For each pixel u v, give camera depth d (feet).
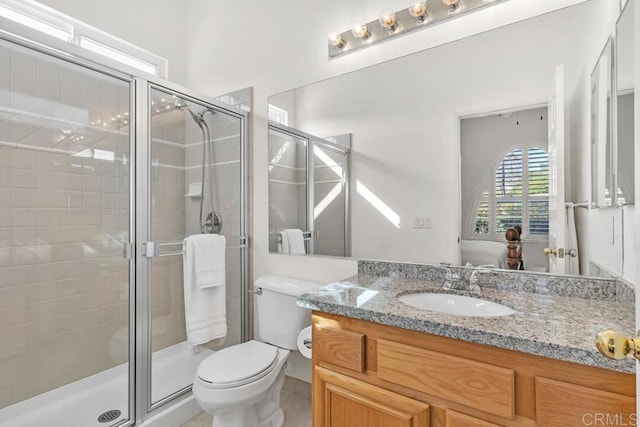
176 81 8.61
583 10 4.11
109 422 5.59
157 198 6.40
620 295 3.62
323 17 6.35
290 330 5.97
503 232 4.70
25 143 5.71
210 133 7.29
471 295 4.33
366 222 5.85
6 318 5.56
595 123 3.92
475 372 2.96
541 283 4.34
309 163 6.51
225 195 7.46
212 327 6.77
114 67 5.72
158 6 8.29
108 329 6.14
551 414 2.65
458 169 5.03
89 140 6.14
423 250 5.32
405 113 5.48
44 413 5.73
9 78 5.44
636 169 1.80
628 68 3.20
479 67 4.86
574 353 2.53
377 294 4.25
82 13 6.91
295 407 6.31
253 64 7.36
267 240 7.18
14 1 6.20
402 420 3.32
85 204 6.23
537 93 4.45
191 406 6.16
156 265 6.43
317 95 6.42
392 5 5.58
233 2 7.75
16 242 5.67
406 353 3.32
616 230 3.55
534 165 4.47
